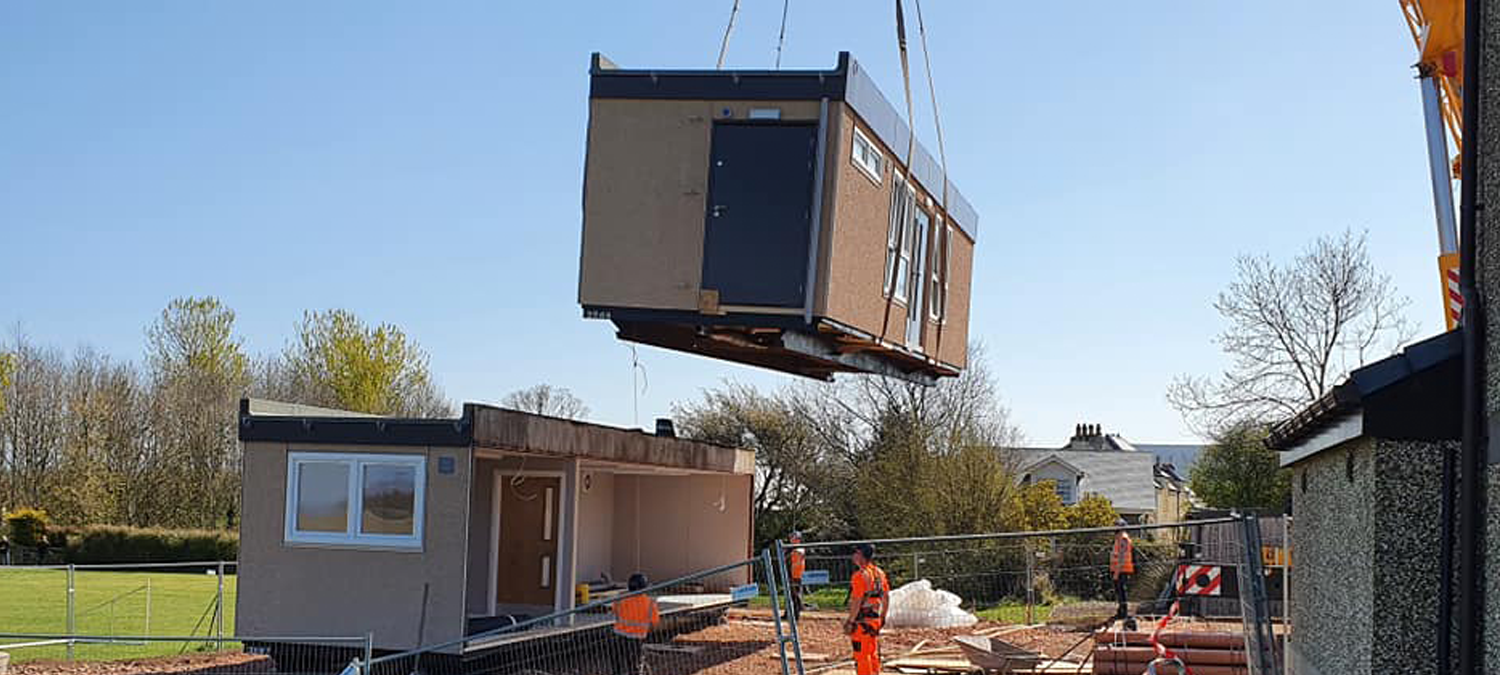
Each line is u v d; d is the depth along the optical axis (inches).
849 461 1793.8
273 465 647.1
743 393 1879.9
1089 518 1440.7
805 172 404.2
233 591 1273.4
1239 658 580.1
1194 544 901.2
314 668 629.9
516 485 805.9
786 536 1782.7
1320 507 353.7
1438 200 409.4
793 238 402.9
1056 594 952.9
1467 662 261.9
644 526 924.6
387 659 482.3
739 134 410.9
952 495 1428.4
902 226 476.1
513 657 655.1
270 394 2426.2
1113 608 840.3
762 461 1836.9
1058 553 978.1
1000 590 1015.0
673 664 691.4
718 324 406.9
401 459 623.5
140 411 2186.3
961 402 1679.4
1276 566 814.5
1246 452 1561.3
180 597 1202.0
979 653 617.3
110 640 456.4
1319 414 310.3
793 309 400.8
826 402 1828.2
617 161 420.2
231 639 468.4
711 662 700.0
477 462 765.3
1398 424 274.1
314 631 630.5
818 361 514.9
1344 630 314.2
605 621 669.9
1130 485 2459.4
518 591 797.9
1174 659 563.8
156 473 2140.7
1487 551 259.1
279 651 637.9
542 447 661.9
